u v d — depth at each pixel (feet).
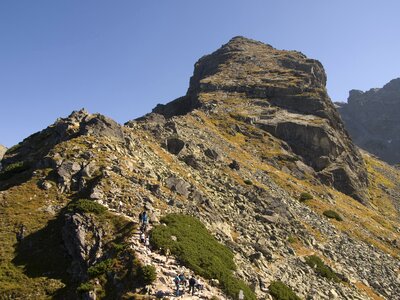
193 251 108.17
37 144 182.50
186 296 88.74
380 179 489.26
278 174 274.16
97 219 112.37
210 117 343.87
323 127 355.97
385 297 167.12
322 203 254.47
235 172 217.56
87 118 169.58
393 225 301.02
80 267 102.42
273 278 131.03
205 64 625.41
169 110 446.60
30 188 131.64
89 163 137.80
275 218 176.45
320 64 554.46
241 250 134.62
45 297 96.68
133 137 177.99
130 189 128.88
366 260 192.54
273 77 461.37
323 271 155.02
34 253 109.60
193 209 141.38
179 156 198.70
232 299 99.45
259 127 347.36
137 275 92.53
